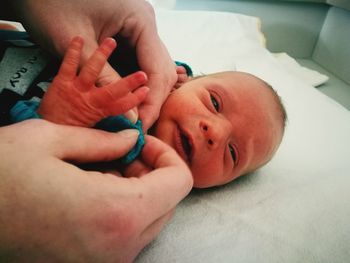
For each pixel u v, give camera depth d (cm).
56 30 54
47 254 34
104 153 43
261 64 136
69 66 44
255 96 82
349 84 163
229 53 137
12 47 64
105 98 44
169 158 51
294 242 65
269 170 87
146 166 54
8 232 31
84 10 56
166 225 64
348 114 116
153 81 65
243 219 69
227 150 76
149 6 71
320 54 185
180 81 88
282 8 171
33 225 32
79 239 34
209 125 72
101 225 35
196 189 79
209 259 59
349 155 97
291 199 77
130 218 38
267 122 81
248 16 156
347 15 162
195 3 162
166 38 135
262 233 66
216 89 80
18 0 54
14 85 57
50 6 53
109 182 38
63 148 38
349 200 79
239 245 63
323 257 63
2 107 54
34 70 60
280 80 129
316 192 80
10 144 35
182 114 74
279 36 180
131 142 48
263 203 75
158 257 57
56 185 34
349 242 68
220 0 163
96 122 47
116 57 74
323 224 71
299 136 103
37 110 47
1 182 32
